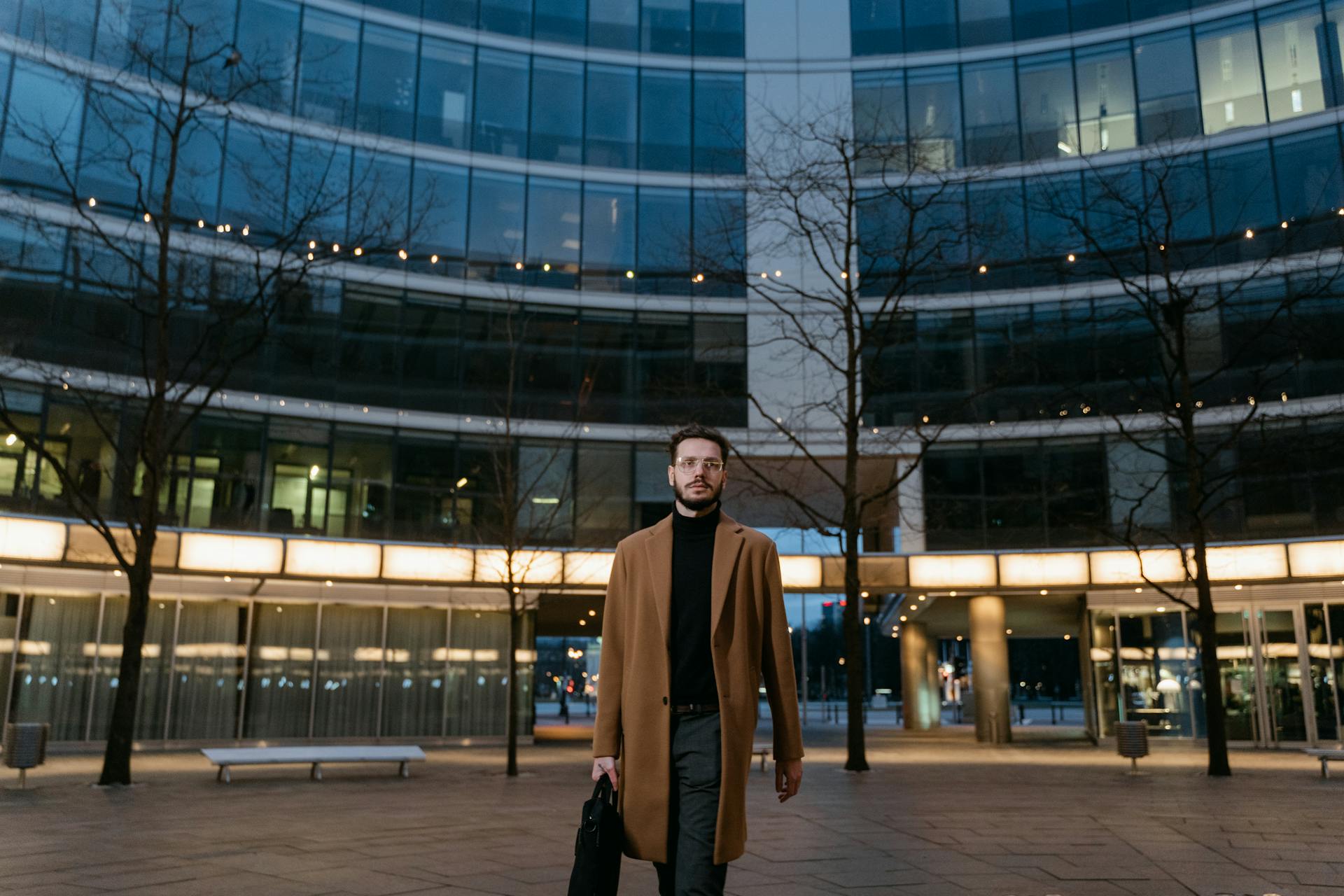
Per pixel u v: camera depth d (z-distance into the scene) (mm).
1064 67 29297
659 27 30547
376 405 26625
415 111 28359
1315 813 12062
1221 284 26859
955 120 29594
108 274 23922
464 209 28359
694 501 3977
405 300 27375
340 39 27719
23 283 22953
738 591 3949
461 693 26328
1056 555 26812
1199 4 28422
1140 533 26594
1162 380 27141
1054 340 28078
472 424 27375
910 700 36469
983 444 28250
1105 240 27922
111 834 10070
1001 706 27453
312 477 25812
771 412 28562
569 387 28281
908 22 30359
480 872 8078
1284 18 27484
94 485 23109
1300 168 26656
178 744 23406
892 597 36812
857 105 30047
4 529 21094
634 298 29000
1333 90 26703
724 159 29922
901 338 27406
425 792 14836
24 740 14633
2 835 10000
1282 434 25906
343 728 25109
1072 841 9781
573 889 3660
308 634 25172
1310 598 25109
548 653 63625
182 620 23969
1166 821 11359
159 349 16547
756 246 29156
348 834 10227
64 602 22516
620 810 3863
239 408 25078
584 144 29625
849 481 19594
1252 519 25969
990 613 27891
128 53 24312
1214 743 17469
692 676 3891
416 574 25562
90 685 22547
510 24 29719
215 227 25234
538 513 27406
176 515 24078
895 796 14188
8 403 22484
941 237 28438
